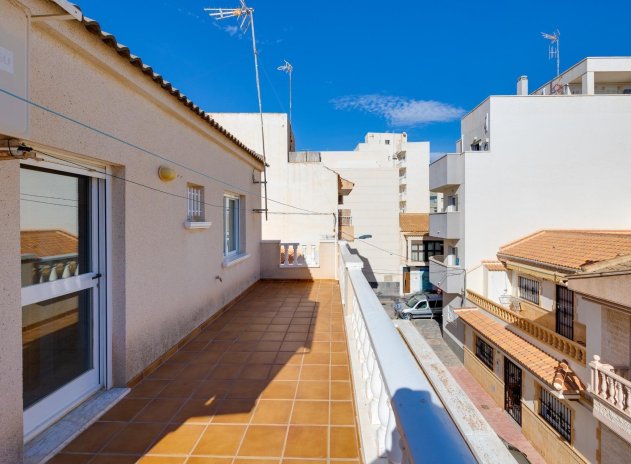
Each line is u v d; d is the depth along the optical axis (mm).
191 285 4961
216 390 3443
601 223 15969
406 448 986
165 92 3998
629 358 7570
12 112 1818
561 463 9383
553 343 10281
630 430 6898
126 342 3443
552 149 16031
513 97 16047
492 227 16094
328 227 18188
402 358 1461
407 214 30344
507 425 11789
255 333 5141
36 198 2701
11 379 2232
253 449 2568
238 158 7289
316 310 6410
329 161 36344
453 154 16688
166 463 2430
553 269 10805
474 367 14883
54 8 2139
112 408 3113
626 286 7270
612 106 15945
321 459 2453
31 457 2439
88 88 2914
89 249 3246
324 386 3521
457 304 17188
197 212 5414
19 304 2289
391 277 26562
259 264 9352
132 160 3543
